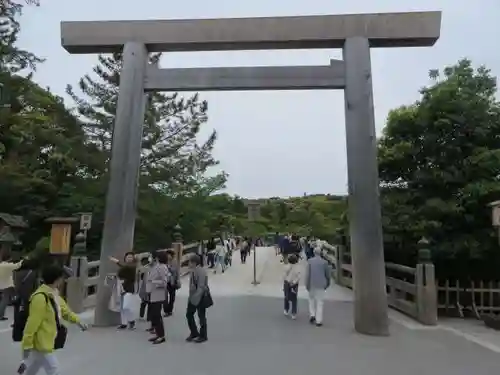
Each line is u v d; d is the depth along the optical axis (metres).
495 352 8.30
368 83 10.55
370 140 10.33
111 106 21.12
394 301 13.36
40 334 4.93
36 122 19.11
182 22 11.02
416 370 7.05
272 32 10.81
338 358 7.70
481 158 12.71
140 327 10.08
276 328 10.23
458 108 13.38
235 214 47.81
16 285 7.40
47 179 19.59
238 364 7.22
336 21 10.77
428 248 11.64
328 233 38.22
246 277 20.78
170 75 10.98
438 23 10.60
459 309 12.51
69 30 11.12
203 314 8.88
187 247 22.03
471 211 12.66
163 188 22.44
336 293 16.47
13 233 15.93
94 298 12.64
